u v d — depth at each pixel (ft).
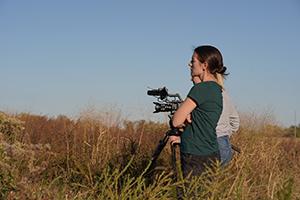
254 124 36.04
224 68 20.15
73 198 20.03
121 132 32.76
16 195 19.15
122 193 18.06
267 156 32.09
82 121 32.63
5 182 18.74
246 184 21.61
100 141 29.40
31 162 23.20
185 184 18.83
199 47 20.11
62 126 34.27
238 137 32.91
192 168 19.25
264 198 21.12
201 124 19.25
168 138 21.59
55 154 27.89
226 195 18.20
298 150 40.32
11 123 25.59
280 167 34.04
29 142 28.43
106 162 27.27
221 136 20.33
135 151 29.37
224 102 20.62
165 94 21.50
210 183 17.80
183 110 19.25
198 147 19.24
